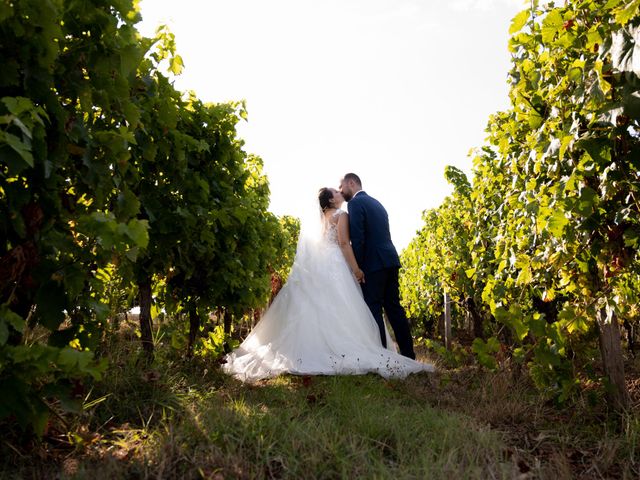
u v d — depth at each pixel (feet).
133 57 7.53
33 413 6.51
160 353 13.61
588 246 9.43
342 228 17.76
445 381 13.26
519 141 12.17
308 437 7.77
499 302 13.65
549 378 10.14
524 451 8.44
